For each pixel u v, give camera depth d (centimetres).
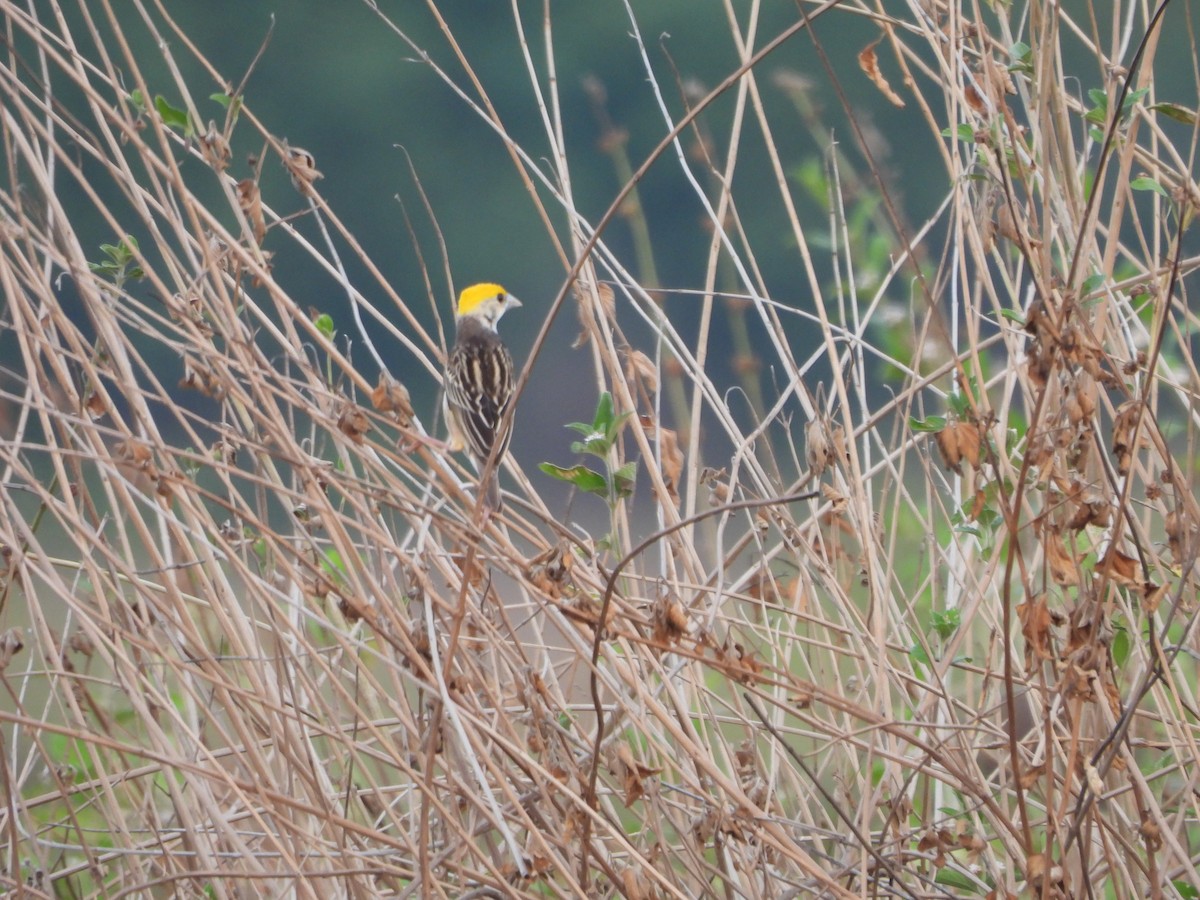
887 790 923
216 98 891
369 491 784
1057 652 828
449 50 4753
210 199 3450
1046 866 759
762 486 955
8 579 858
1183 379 1052
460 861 848
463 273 4581
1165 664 803
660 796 893
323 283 4275
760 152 4241
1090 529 954
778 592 965
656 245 4331
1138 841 879
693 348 3806
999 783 944
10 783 827
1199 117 802
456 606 816
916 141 3816
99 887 820
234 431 893
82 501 892
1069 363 726
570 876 763
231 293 916
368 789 980
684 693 973
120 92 874
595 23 4678
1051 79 790
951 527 891
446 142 4706
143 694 830
